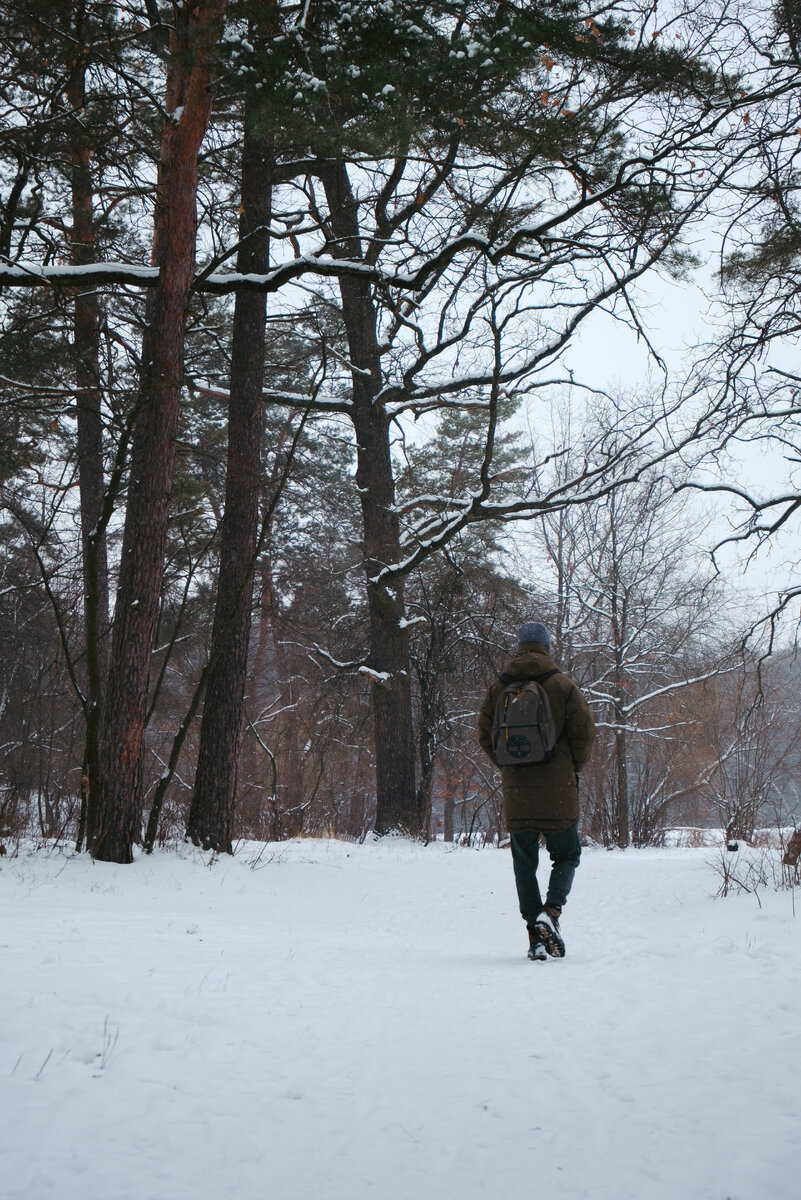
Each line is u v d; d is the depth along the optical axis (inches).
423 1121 104.5
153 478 434.3
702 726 1167.6
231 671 511.5
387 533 793.6
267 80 386.0
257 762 1304.1
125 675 423.8
